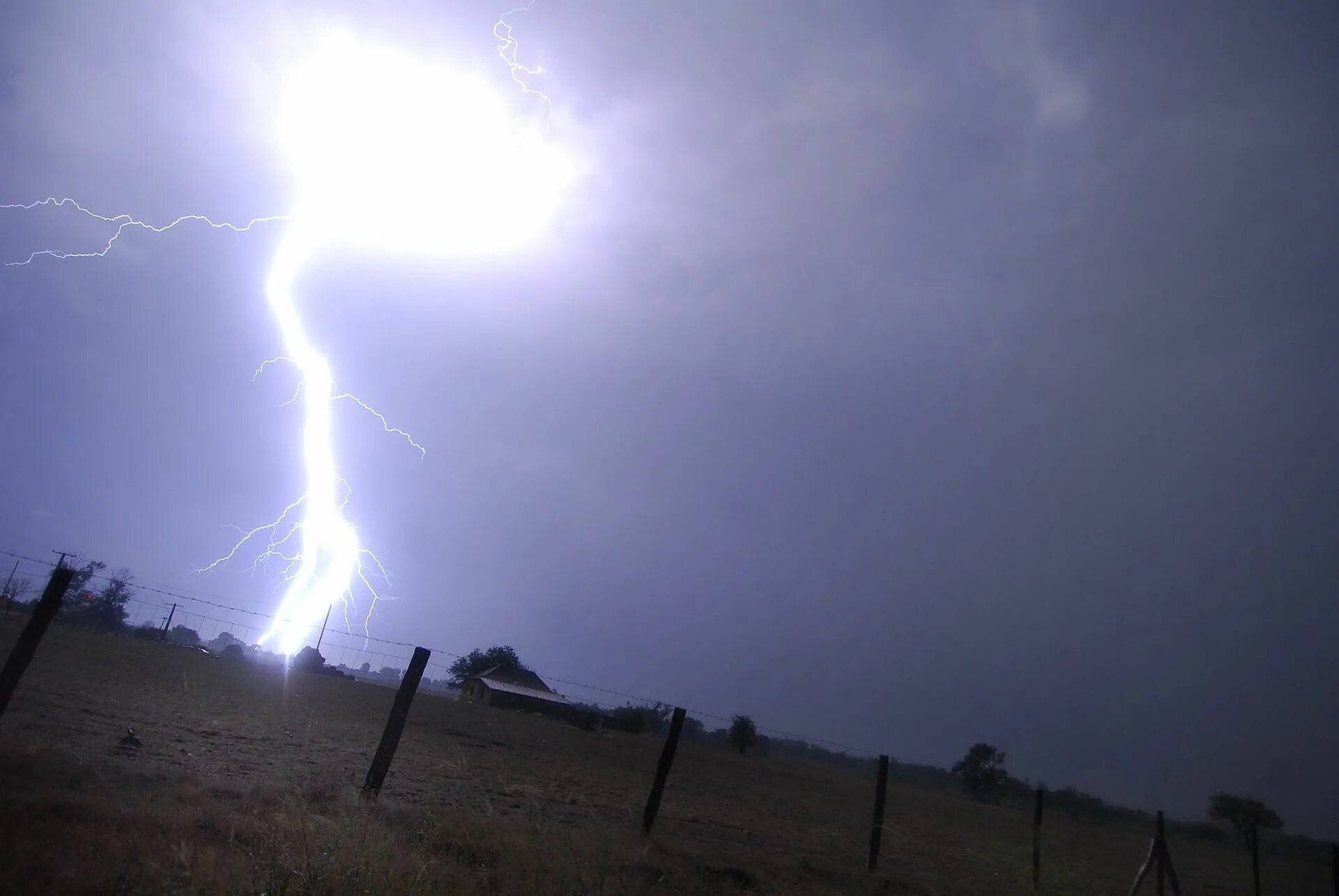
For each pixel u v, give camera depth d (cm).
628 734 5516
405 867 659
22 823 641
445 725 2745
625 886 759
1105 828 2739
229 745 1284
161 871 565
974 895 1217
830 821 2058
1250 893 2111
